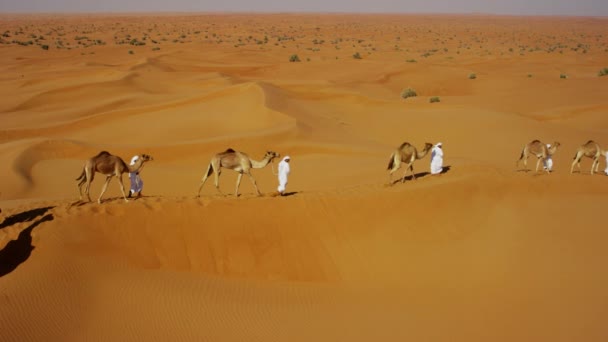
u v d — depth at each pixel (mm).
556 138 30969
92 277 10844
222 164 14344
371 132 36312
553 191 15562
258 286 11727
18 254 11109
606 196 15258
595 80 58594
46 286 10227
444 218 13977
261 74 76875
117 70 64375
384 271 12398
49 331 9219
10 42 118125
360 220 13805
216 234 12891
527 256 12047
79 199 13703
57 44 116562
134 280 11023
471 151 29766
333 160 26359
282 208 13875
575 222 13398
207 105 41062
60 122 37438
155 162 27000
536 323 9789
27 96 49875
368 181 20516
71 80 60156
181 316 10070
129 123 37312
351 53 109750
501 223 13648
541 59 91875
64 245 11391
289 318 10398
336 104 45312
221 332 9758
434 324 10125
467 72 72250
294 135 30438
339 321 10328
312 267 12617
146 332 9523
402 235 13391
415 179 16797
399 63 80625
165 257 12180
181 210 13258
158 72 66750
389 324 10203
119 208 12883
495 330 9742
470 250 12695
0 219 12281
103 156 13180
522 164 25375
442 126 35000
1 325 9133
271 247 12922
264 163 14477
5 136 33875
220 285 11500
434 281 11773
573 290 10602
